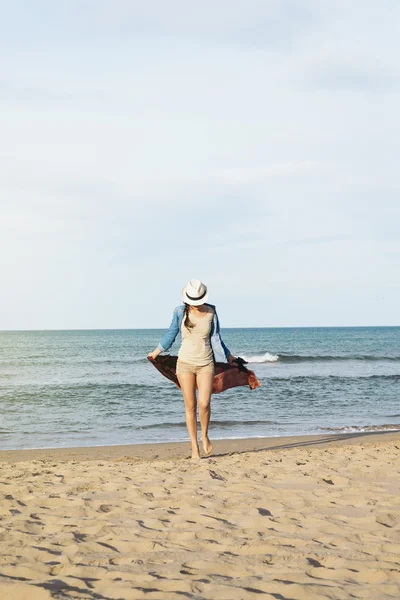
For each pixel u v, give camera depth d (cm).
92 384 2475
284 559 318
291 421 1488
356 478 559
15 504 463
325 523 394
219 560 315
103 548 342
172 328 698
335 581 285
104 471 620
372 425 1412
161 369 736
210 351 693
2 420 1548
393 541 352
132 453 973
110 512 431
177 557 323
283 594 266
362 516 413
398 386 2345
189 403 704
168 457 908
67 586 276
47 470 639
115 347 6625
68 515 426
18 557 323
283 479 550
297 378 2667
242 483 529
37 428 1416
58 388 2334
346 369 3359
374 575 292
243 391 2150
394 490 504
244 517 412
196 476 568
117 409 1753
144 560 318
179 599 260
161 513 427
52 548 342
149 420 1530
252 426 1406
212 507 443
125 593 267
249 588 273
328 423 1456
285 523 396
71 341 8975
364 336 10781
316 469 604
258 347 6462
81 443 1203
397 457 696
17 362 4134
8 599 263
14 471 634
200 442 1144
